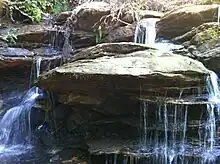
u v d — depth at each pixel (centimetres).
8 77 639
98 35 655
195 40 555
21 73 638
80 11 682
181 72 459
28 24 734
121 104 495
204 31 557
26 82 639
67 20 698
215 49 524
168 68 466
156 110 471
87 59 536
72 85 492
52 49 677
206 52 528
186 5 663
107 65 487
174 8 682
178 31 612
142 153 461
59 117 559
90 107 508
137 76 451
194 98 468
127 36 636
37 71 629
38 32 676
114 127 514
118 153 467
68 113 552
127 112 500
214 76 484
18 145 571
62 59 637
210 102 463
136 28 638
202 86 470
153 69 463
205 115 471
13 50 636
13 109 608
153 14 677
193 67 473
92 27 665
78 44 670
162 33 624
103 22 654
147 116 481
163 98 462
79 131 537
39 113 579
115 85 469
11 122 599
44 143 560
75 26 686
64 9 807
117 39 638
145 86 460
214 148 467
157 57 504
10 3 742
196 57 530
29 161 513
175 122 467
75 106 521
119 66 481
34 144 566
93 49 552
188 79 459
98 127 522
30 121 585
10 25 725
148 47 534
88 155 504
